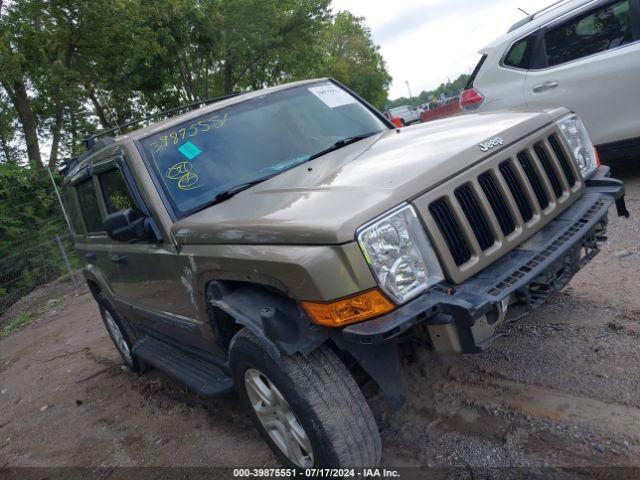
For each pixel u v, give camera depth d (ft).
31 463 13.80
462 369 11.35
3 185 38.91
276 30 75.36
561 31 19.43
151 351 14.71
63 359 22.00
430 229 7.70
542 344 11.32
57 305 33.01
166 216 10.68
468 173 8.31
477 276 8.00
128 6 58.39
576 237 8.64
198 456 11.60
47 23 56.75
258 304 8.45
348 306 7.23
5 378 22.25
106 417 15.11
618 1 18.17
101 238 14.89
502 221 8.58
